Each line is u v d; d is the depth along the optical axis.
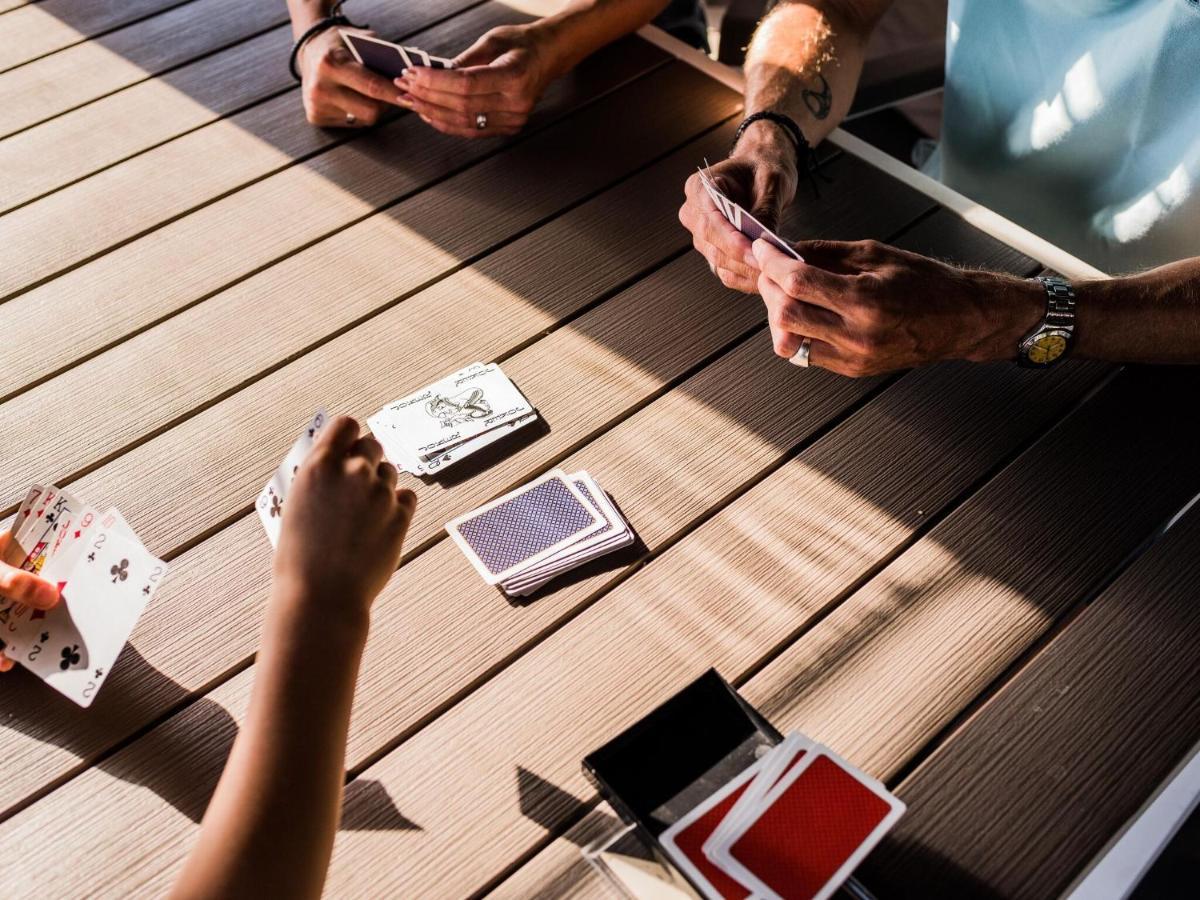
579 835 1.18
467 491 1.51
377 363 1.69
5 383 1.66
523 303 1.78
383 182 2.00
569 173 2.01
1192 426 1.58
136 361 1.69
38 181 2.01
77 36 2.34
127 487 1.52
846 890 1.10
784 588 1.40
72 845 1.17
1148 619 1.37
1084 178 1.95
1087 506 1.49
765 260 1.47
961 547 1.44
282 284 1.81
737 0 2.69
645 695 1.30
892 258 1.49
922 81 2.72
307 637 0.99
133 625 1.27
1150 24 1.71
